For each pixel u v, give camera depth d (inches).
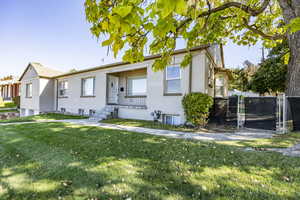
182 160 120.1
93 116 388.2
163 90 316.5
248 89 718.5
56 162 119.7
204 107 253.6
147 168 108.3
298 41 196.2
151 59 337.1
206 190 82.3
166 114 313.4
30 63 594.6
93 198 77.5
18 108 745.0
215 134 214.2
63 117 423.5
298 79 199.8
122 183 90.1
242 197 76.2
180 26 110.7
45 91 561.6
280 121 224.5
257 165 108.3
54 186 88.0
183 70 294.7
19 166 113.9
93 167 110.2
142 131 231.6
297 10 161.0
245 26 256.8
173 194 79.7
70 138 188.7
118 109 390.9
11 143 171.8
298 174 95.2
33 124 294.4
